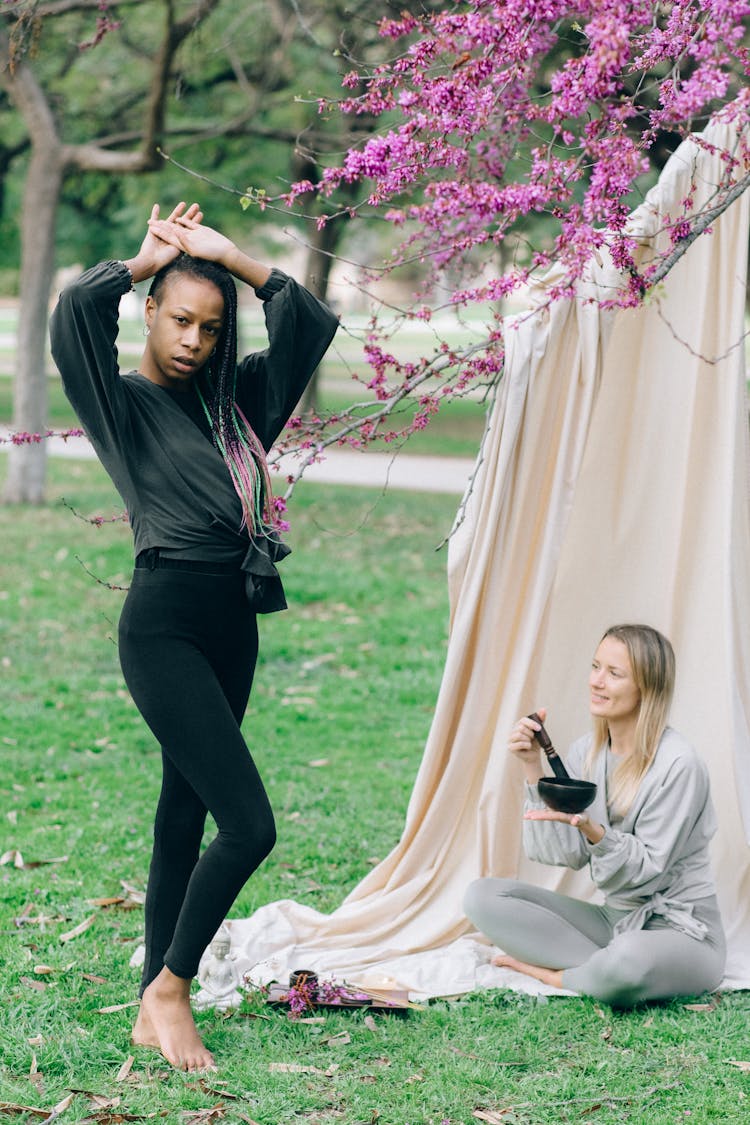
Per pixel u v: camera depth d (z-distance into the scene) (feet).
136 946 14.28
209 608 11.07
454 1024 12.24
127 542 40.83
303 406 58.08
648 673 12.97
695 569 14.85
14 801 19.84
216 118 49.39
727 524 14.05
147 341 11.34
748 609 14.24
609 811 13.19
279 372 11.43
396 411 12.78
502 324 13.42
